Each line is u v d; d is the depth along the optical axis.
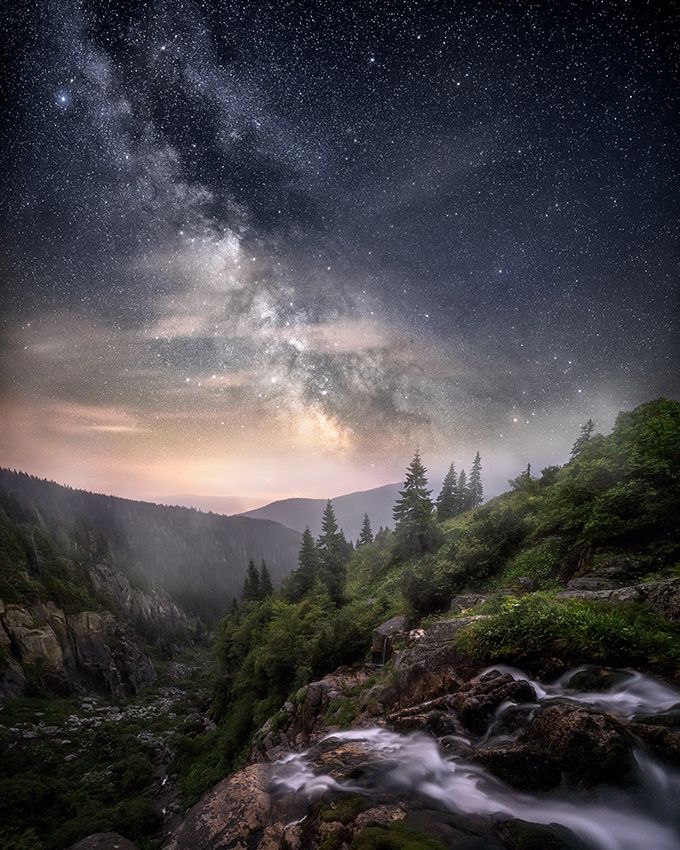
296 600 42.69
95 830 22.05
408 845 4.05
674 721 5.45
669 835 4.50
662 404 16.89
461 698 7.23
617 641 7.36
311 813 5.23
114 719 57.53
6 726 46.25
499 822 4.63
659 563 11.13
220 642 44.28
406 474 43.25
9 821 25.44
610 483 14.91
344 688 14.40
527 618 8.47
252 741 21.56
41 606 77.25
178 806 23.50
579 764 5.13
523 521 19.66
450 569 17.89
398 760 6.27
